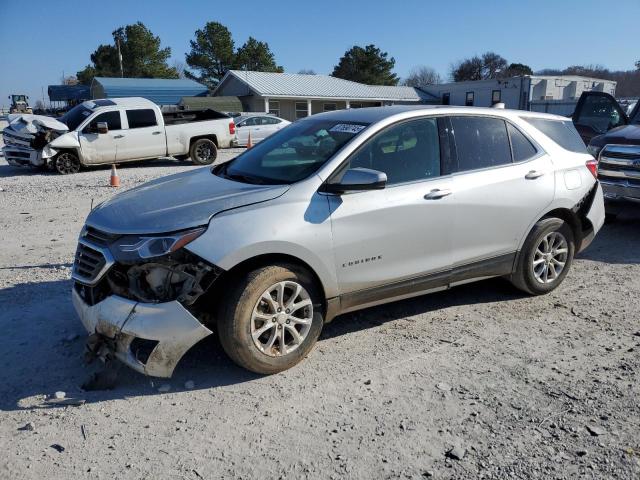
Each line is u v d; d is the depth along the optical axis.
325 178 4.18
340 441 3.28
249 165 4.80
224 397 3.75
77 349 4.38
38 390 3.81
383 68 68.56
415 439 3.29
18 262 6.70
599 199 5.84
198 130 18.03
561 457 3.11
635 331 4.75
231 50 64.12
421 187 4.55
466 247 4.86
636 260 6.84
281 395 3.77
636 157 7.70
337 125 4.74
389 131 4.54
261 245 3.79
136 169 17.06
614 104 10.55
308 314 4.12
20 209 10.20
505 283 5.82
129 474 3.00
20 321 4.88
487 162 5.02
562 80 45.47
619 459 3.08
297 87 43.28
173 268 3.65
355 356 4.32
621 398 3.69
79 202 10.94
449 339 4.61
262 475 2.99
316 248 4.02
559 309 5.25
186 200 4.04
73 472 3.01
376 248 4.32
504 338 4.63
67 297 5.46
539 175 5.24
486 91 46.88
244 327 3.80
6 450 3.18
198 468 3.05
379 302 4.52
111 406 3.64
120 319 3.67
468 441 3.26
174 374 4.04
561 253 5.57
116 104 16.73
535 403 3.65
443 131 4.81
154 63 67.31
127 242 3.73
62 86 60.66
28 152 15.91
